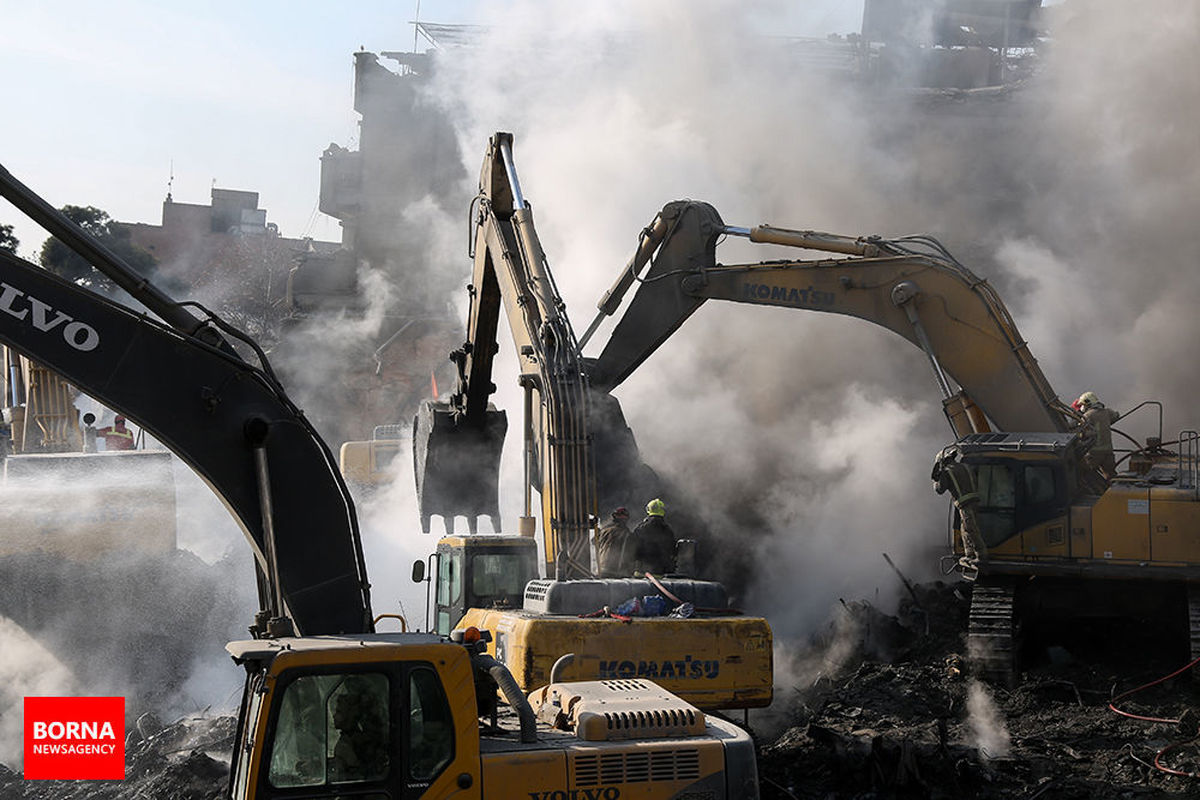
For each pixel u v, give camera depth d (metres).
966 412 16.41
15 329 8.43
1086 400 16.05
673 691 10.32
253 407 8.84
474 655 7.19
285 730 6.54
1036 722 12.69
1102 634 15.60
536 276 13.97
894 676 14.27
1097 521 14.62
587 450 12.73
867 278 17.02
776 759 11.48
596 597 10.86
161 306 8.90
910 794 10.51
